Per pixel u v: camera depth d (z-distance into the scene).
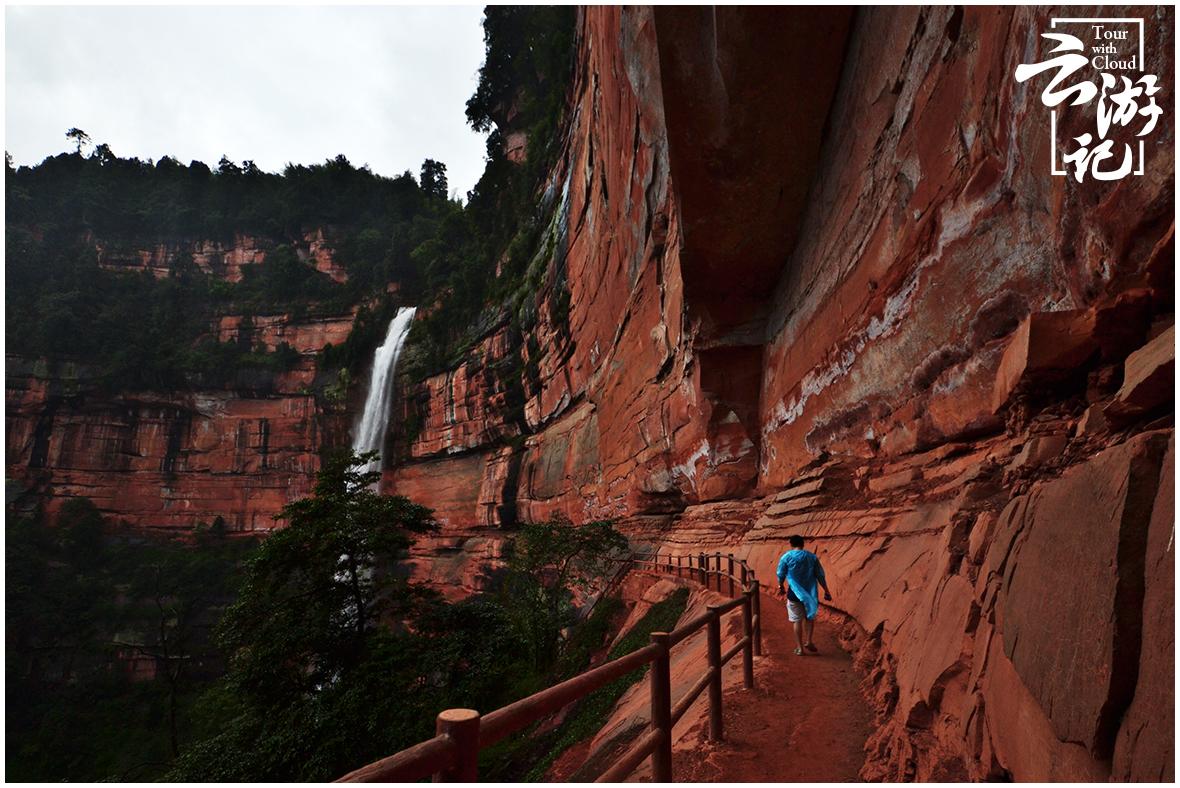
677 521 24.38
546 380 43.81
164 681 49.25
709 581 15.72
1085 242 4.75
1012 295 6.14
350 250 97.81
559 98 51.38
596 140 30.02
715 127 12.07
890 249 9.02
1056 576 2.62
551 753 10.96
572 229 38.12
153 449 76.44
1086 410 4.19
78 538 67.38
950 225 7.20
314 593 16.33
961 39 6.89
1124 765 1.89
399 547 17.41
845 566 8.75
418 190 116.94
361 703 14.12
